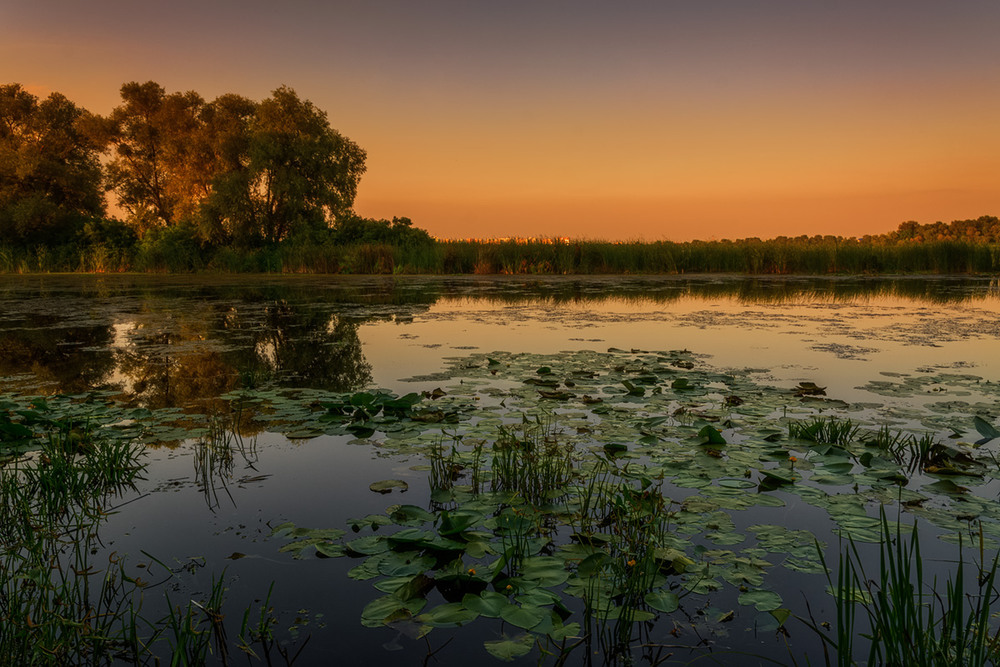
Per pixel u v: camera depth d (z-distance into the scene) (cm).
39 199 2653
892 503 262
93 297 1248
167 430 366
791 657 167
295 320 870
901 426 366
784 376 499
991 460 311
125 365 560
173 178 3077
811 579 206
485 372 518
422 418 379
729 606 192
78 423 376
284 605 193
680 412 391
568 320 866
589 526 238
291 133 2584
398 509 255
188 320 870
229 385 484
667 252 2105
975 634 158
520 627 177
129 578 206
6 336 725
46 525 245
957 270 2127
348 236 2492
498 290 1409
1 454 329
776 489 278
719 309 1006
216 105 3080
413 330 769
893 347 636
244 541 234
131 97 3112
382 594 198
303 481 291
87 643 173
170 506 265
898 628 156
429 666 165
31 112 3095
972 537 231
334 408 405
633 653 170
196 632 167
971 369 526
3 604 190
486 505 264
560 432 357
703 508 257
